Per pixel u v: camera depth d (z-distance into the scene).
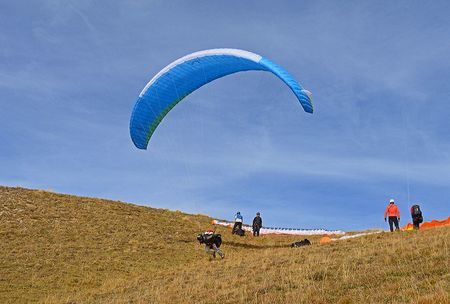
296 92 22.94
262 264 20.61
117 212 39.34
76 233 32.41
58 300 20.02
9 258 26.25
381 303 12.26
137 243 31.58
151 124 27.67
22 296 21.00
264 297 14.81
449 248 16.84
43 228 32.56
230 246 33.09
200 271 21.77
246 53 25.23
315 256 20.39
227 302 15.07
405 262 16.12
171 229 36.78
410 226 33.00
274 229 40.00
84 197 42.56
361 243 22.45
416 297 11.98
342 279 15.42
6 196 38.50
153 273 23.84
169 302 16.55
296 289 15.23
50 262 26.22
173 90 26.95
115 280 23.20
